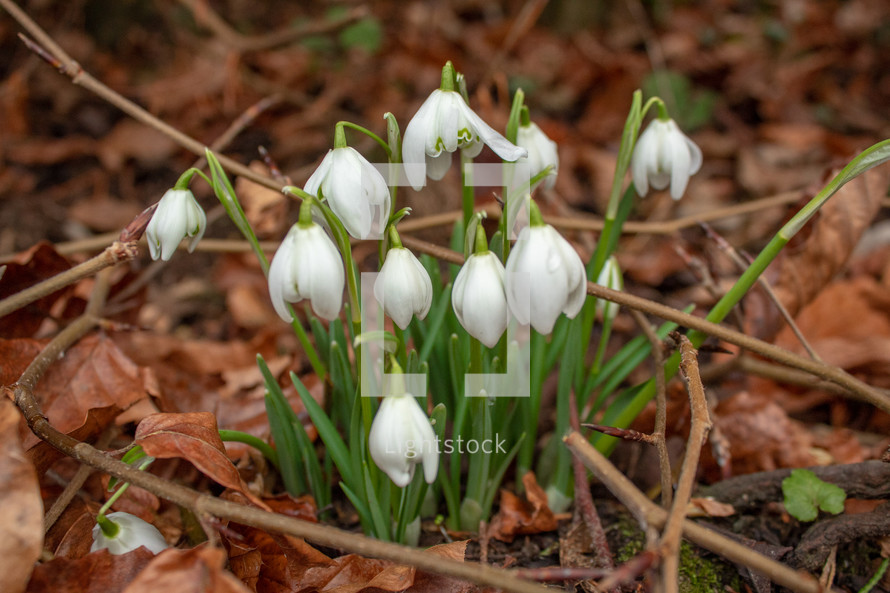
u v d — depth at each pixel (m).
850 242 0.60
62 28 1.13
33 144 0.97
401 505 0.50
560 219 0.62
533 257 0.45
